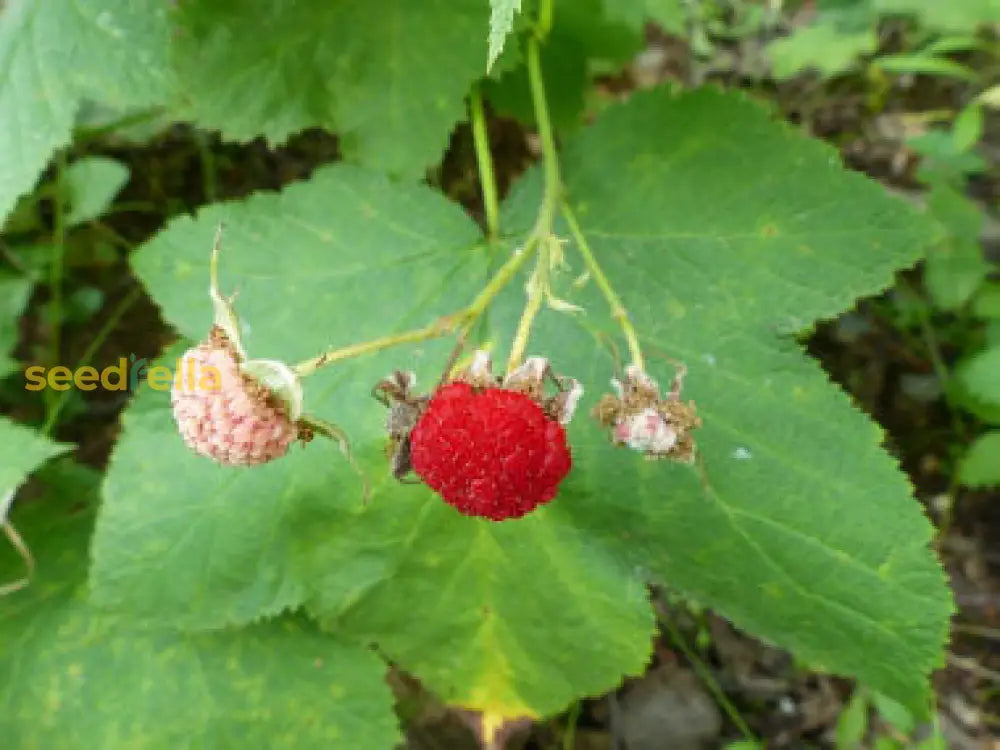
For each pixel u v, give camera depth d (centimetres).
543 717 12
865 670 11
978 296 16
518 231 12
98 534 11
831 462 11
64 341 18
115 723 12
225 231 12
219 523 12
